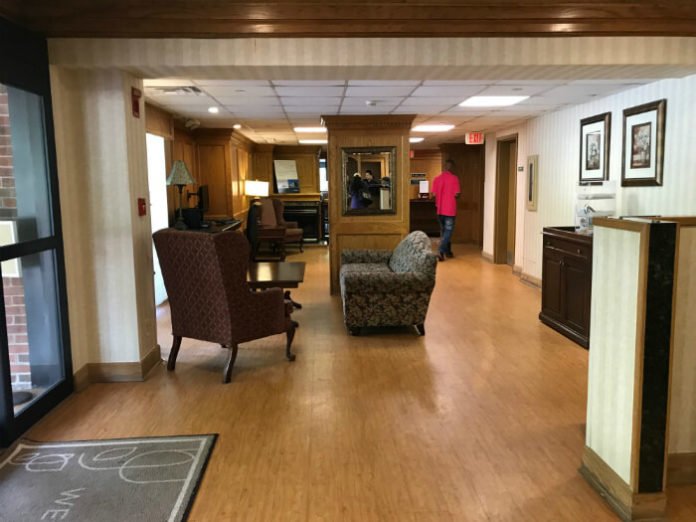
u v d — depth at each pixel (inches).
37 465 104.7
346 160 254.7
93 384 147.6
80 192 142.6
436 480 99.0
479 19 130.4
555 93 198.8
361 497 93.9
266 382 148.3
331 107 229.0
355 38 133.0
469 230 473.7
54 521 87.7
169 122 249.8
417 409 129.8
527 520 87.4
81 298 145.4
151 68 135.4
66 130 138.9
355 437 115.8
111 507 91.3
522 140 299.6
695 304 92.2
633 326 84.0
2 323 109.1
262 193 387.9
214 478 100.2
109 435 117.3
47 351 134.6
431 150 538.3
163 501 93.0
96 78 138.4
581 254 177.3
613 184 199.8
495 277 309.0
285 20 129.5
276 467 103.8
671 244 80.5
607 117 205.5
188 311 152.9
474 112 252.2
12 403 113.0
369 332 196.9
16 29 116.4
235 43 132.5
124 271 145.4
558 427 120.0
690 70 141.7
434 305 239.8
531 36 133.6
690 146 157.9
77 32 128.2
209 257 141.6
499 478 99.7
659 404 83.7
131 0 126.7
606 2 130.2
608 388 92.1
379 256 233.8
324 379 150.0
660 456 85.0
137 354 148.6
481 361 164.4
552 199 260.5
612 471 91.1
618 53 134.9
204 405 133.0
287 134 347.6
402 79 149.9
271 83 175.8
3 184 117.9
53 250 132.3
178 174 230.8
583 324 177.6
